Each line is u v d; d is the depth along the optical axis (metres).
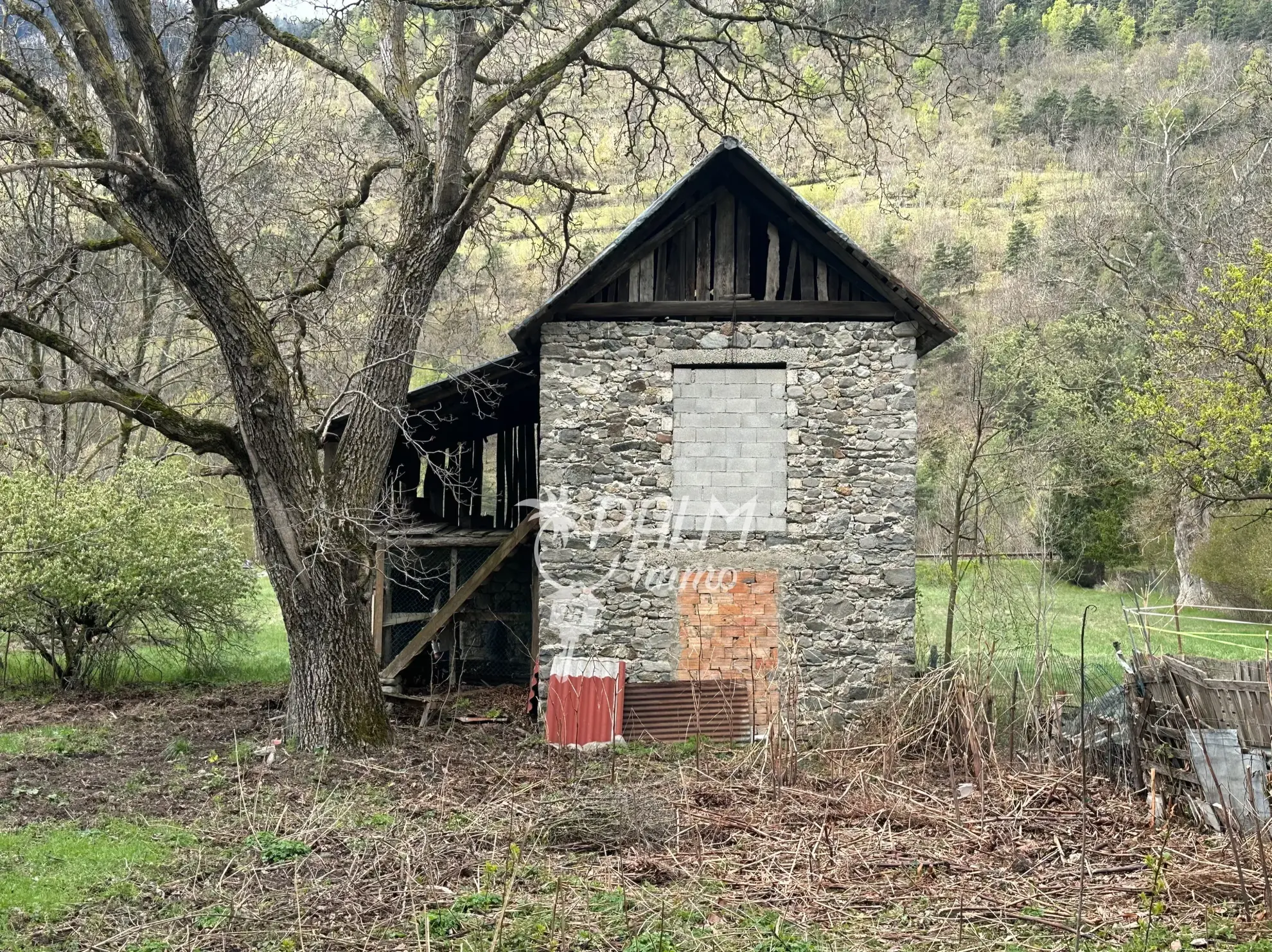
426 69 13.10
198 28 10.62
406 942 6.69
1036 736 11.58
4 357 18.11
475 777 10.96
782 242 13.62
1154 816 9.16
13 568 15.04
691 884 7.83
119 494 16.38
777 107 15.07
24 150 13.56
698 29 15.42
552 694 12.97
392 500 14.93
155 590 15.88
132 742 12.45
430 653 15.80
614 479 13.48
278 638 22.47
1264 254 19.47
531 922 6.96
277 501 11.35
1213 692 9.51
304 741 11.77
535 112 14.17
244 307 10.98
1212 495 20.42
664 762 11.91
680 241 13.59
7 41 11.96
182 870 8.09
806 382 13.41
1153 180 33.28
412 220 12.42
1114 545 28.36
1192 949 6.63
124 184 10.33
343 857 8.43
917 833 9.14
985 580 15.97
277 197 18.36
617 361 13.49
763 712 13.26
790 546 13.35
